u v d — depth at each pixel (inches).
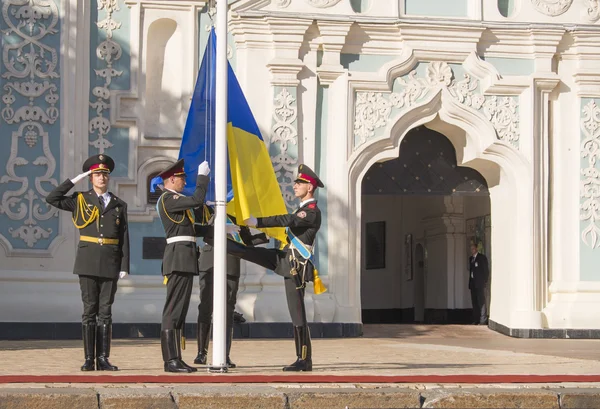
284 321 930.7
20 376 477.4
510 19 984.9
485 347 826.2
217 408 441.1
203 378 482.3
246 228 579.5
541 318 970.7
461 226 1279.5
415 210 1370.6
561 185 995.3
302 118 962.7
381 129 970.1
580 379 502.6
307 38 967.6
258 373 527.5
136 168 949.8
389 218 1409.9
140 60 954.7
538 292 976.3
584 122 997.8
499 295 1005.8
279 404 445.4
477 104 982.4
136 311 930.1
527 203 979.3
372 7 974.4
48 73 936.9
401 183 1010.7
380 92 971.3
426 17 971.3
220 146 541.0
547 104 991.6
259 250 558.3
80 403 431.5
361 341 890.1
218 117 542.9
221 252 536.4
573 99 999.6
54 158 935.7
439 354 707.4
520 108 988.6
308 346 550.3
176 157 959.6
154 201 957.2
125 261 558.3
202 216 560.7
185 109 960.9
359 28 968.3
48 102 935.7
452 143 1018.7
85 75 944.9
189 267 536.7
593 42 996.6
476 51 983.6
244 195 563.8
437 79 978.1
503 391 465.1
